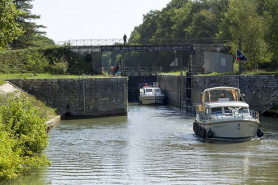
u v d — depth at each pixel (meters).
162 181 22.25
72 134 38.38
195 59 77.38
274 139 34.72
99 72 71.88
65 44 71.94
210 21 103.94
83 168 25.27
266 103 54.56
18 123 25.66
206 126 35.72
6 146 21.06
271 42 60.41
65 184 21.75
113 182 22.17
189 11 116.31
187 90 62.16
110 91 52.88
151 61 132.00
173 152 30.02
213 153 29.42
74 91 51.69
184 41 109.25
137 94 88.81
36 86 51.19
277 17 59.66
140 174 23.77
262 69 70.38
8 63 64.75
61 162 26.88
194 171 24.27
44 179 22.67
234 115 34.62
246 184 21.50
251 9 70.00
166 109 65.44
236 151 30.02
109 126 43.97
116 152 30.16
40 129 27.31
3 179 20.36
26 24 84.69
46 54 70.19
